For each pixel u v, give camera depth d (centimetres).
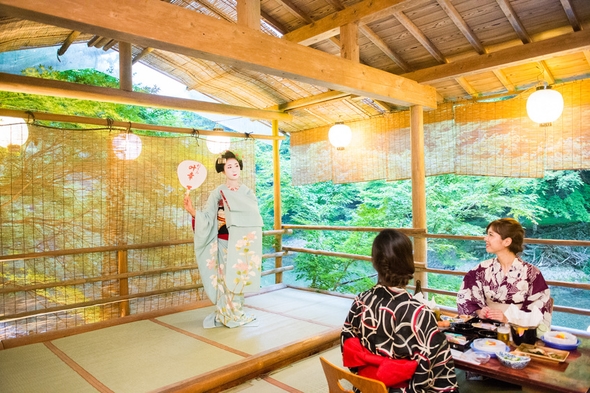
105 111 895
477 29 430
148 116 1005
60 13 227
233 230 429
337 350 389
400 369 163
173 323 443
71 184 451
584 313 385
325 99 568
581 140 450
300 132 699
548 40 396
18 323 436
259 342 376
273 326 423
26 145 424
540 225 939
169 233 520
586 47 378
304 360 366
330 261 766
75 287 462
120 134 478
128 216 489
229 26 306
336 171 655
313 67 368
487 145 514
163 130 502
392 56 487
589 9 383
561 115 462
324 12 441
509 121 497
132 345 376
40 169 432
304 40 462
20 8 215
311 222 1026
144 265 504
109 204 476
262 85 588
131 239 492
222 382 304
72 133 450
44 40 538
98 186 468
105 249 470
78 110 852
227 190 439
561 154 462
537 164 480
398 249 176
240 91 618
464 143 530
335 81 387
